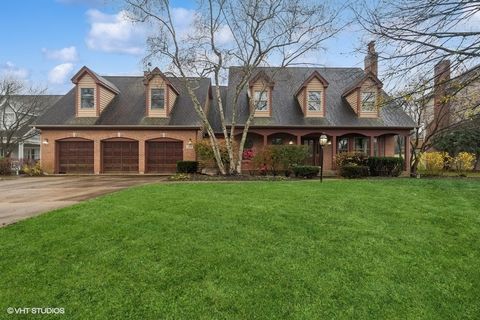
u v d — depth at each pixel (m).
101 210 6.46
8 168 20.47
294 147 17.17
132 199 7.57
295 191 8.59
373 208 6.89
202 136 20.27
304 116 20.50
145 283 3.76
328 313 3.39
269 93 20.22
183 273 3.95
